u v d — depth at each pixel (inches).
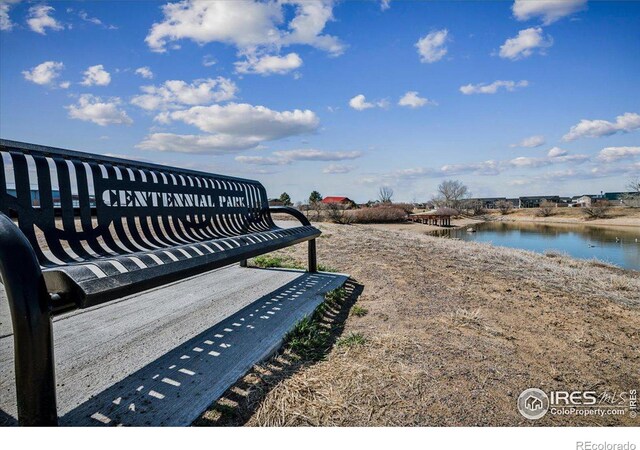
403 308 130.1
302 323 105.9
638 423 70.1
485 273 197.0
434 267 202.4
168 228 109.1
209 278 165.5
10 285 47.9
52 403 51.3
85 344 92.5
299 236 149.1
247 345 92.4
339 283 156.3
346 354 92.4
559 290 173.9
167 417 63.6
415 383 79.7
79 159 84.7
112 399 68.4
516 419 69.5
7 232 49.8
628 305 161.0
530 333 113.1
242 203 156.7
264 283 155.9
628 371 92.4
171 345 92.3
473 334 108.9
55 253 74.0
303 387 76.0
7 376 76.4
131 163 99.0
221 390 72.3
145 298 133.9
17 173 69.1
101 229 86.7
